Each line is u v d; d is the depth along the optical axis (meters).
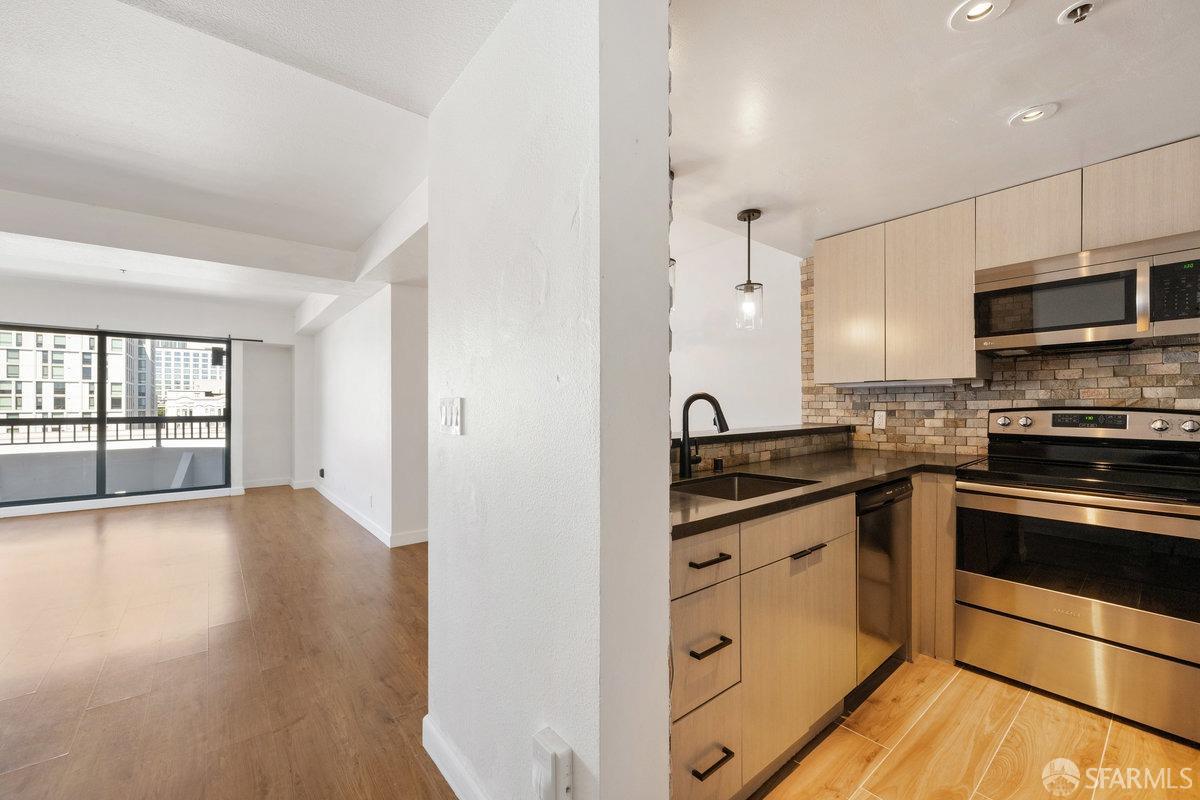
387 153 2.31
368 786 1.52
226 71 1.74
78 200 2.81
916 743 1.65
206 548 4.01
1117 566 1.74
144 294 5.48
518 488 1.17
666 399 1.02
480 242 1.33
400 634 2.53
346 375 5.36
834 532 1.71
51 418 5.26
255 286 4.84
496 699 1.27
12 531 4.48
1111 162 2.00
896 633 2.08
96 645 2.40
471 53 1.35
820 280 2.97
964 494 2.12
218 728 1.79
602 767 0.92
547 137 1.05
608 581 0.92
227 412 6.27
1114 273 1.97
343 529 4.63
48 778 1.53
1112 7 1.23
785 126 1.80
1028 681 1.94
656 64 1.01
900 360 2.62
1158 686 1.66
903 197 2.40
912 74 1.51
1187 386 2.06
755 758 1.39
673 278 1.58
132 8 1.44
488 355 1.30
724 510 1.31
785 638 1.49
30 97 1.88
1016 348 2.28
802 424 3.46
